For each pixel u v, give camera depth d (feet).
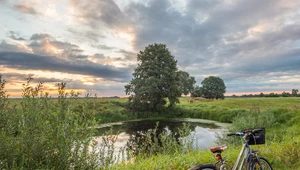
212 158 21.71
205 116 124.26
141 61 157.79
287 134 50.42
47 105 14.56
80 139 14.79
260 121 61.82
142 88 140.36
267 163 16.31
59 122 14.48
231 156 22.03
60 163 13.71
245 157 15.34
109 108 129.80
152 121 115.85
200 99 257.96
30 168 12.93
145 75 149.79
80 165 15.02
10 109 13.58
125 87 148.56
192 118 127.95
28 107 13.84
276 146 27.50
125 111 133.90
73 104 15.90
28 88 14.33
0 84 13.15
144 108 140.15
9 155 12.75
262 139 15.31
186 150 29.43
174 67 157.99
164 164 20.07
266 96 333.42
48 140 13.84
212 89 296.10
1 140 12.41
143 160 22.18
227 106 138.82
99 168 17.12
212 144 49.98
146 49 156.46
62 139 13.88
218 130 77.82
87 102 16.40
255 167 15.56
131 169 18.71
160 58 153.17
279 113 72.43
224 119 105.60
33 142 13.08
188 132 34.47
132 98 146.51
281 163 22.44
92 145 16.70
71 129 14.38
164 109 146.61
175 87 148.66
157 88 143.33
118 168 18.62
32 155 13.07
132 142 55.83
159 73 149.28
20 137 12.95
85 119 15.89
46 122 13.89
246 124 56.80
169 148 29.86
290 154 23.39
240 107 126.31
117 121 117.08
